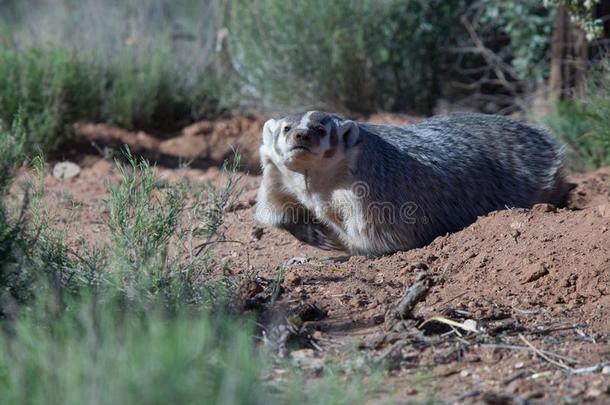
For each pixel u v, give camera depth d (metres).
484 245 14.77
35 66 24.47
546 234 14.48
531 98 27.05
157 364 8.21
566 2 20.41
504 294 13.15
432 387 10.16
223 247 16.36
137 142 25.58
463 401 9.66
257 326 11.68
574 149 21.80
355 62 27.52
